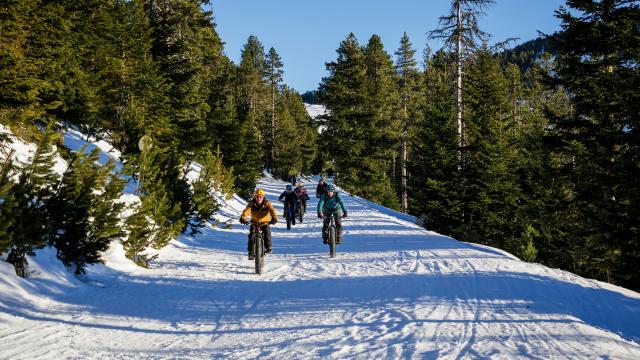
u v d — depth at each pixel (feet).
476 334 16.57
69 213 24.49
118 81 59.82
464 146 93.30
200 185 49.44
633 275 44.93
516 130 126.62
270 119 250.98
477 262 32.50
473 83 103.04
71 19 45.91
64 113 41.83
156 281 26.89
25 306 19.49
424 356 14.25
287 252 39.78
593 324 18.81
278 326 17.93
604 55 58.34
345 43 163.02
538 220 68.64
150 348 15.34
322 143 167.94
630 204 44.65
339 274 29.04
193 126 76.89
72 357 14.33
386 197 169.17
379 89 170.30
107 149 56.39
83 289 23.81
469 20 77.10
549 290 24.13
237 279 27.86
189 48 83.61
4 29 31.22
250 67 232.73
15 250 21.83
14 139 34.06
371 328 17.40
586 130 58.85
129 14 64.13
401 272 29.12
